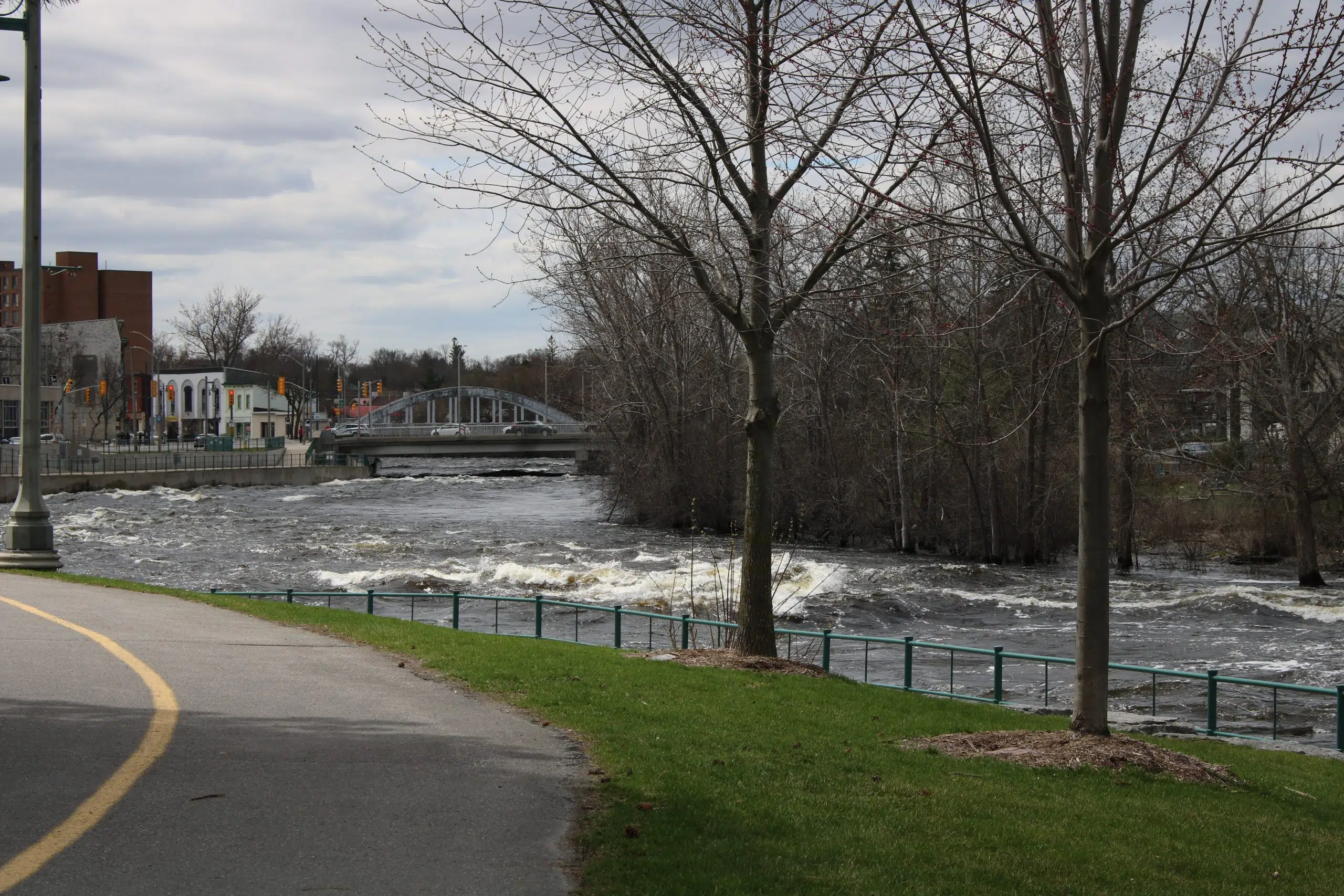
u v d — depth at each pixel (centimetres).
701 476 5394
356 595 2112
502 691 1123
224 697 1025
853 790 851
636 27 1213
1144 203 1593
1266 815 935
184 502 6888
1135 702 1961
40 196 2127
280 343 18662
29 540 2155
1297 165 1002
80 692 1018
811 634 1587
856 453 4966
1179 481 4191
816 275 1309
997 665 1517
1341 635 2773
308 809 702
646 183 1600
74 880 571
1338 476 3688
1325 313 3716
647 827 697
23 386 2161
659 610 2903
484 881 593
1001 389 4297
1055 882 680
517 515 6438
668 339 5044
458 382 14438
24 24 2044
